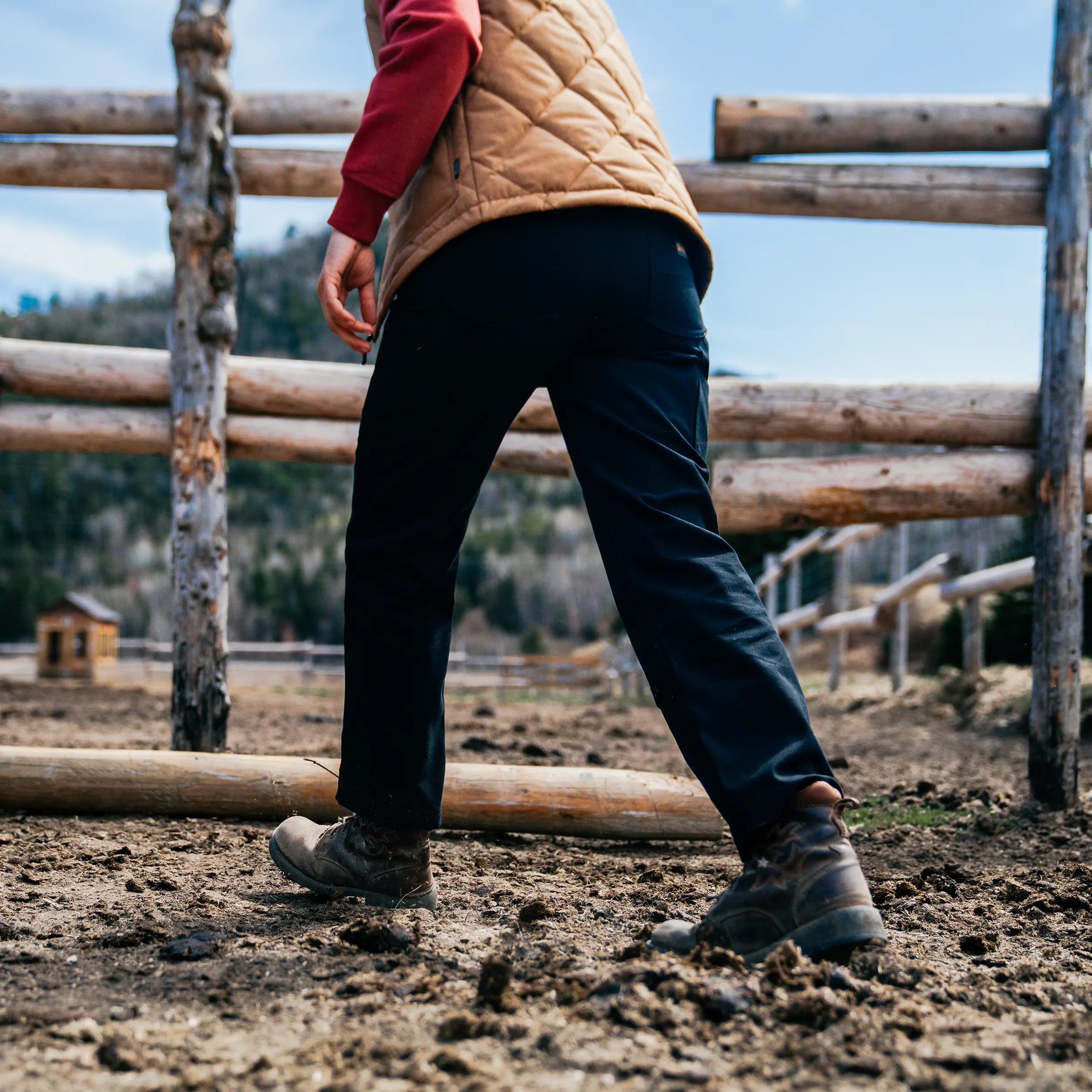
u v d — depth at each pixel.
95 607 20.70
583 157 1.52
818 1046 1.15
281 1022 1.27
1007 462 3.50
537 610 84.00
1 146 4.00
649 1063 1.11
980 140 3.63
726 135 3.70
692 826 2.75
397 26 1.54
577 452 1.57
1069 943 1.75
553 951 1.52
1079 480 3.35
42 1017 1.28
